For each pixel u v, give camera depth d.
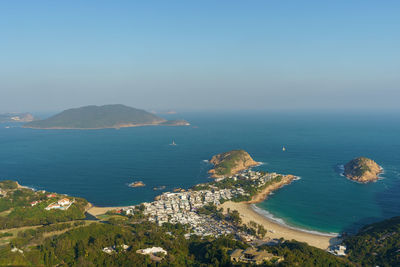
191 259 157.62
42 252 149.38
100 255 150.88
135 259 148.75
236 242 176.12
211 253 158.00
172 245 171.12
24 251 149.12
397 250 164.75
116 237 177.75
